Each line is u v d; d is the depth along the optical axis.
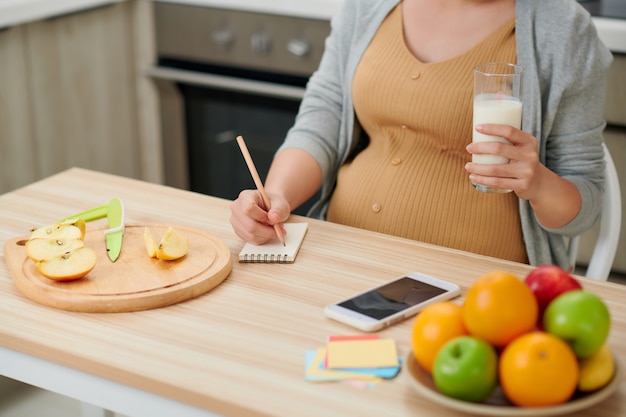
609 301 1.13
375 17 1.60
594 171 1.47
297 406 0.89
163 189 1.48
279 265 1.21
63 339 1.02
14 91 2.43
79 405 1.70
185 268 1.16
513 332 0.84
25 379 1.05
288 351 1.00
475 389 0.83
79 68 2.63
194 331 1.04
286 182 1.54
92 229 1.29
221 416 0.92
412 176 1.52
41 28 2.46
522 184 1.24
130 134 2.89
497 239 1.49
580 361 0.86
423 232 1.50
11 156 2.47
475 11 1.52
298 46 2.48
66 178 1.52
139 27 2.77
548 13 1.47
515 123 1.24
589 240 2.28
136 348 1.00
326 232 1.32
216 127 2.74
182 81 2.71
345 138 1.66
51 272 1.10
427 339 0.89
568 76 1.45
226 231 1.32
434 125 1.51
